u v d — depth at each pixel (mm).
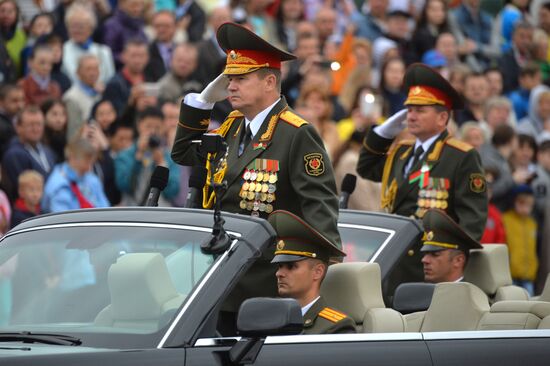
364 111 40719
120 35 44031
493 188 40906
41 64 39219
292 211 21219
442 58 51000
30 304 17234
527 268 41312
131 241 17297
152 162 36188
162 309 16406
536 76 52344
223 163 21562
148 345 15984
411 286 21234
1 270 17781
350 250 24125
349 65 46188
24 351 15375
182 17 46969
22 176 33594
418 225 24656
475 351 18562
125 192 36531
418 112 29359
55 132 36156
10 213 33625
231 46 21203
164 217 17578
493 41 57062
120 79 40844
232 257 16656
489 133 46438
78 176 34094
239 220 17234
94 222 17906
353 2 54062
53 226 18172
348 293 20516
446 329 21156
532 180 43219
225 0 48156
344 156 35656
